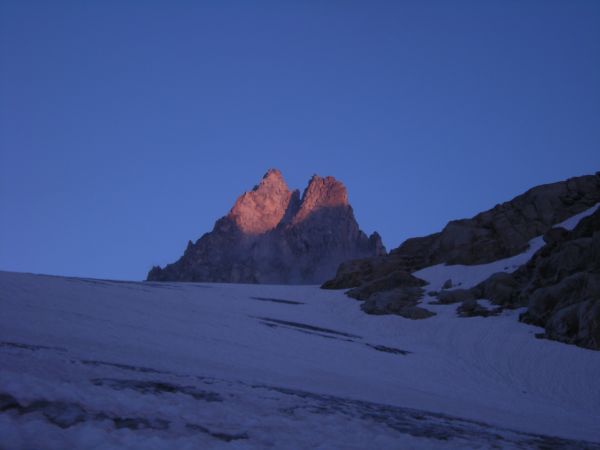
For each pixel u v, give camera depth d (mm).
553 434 16234
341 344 36219
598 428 21406
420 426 12094
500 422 17188
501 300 45906
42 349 13195
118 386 9922
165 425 7684
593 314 33906
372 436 9727
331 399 14672
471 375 32125
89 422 6898
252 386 14047
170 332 26000
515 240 59438
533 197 62938
